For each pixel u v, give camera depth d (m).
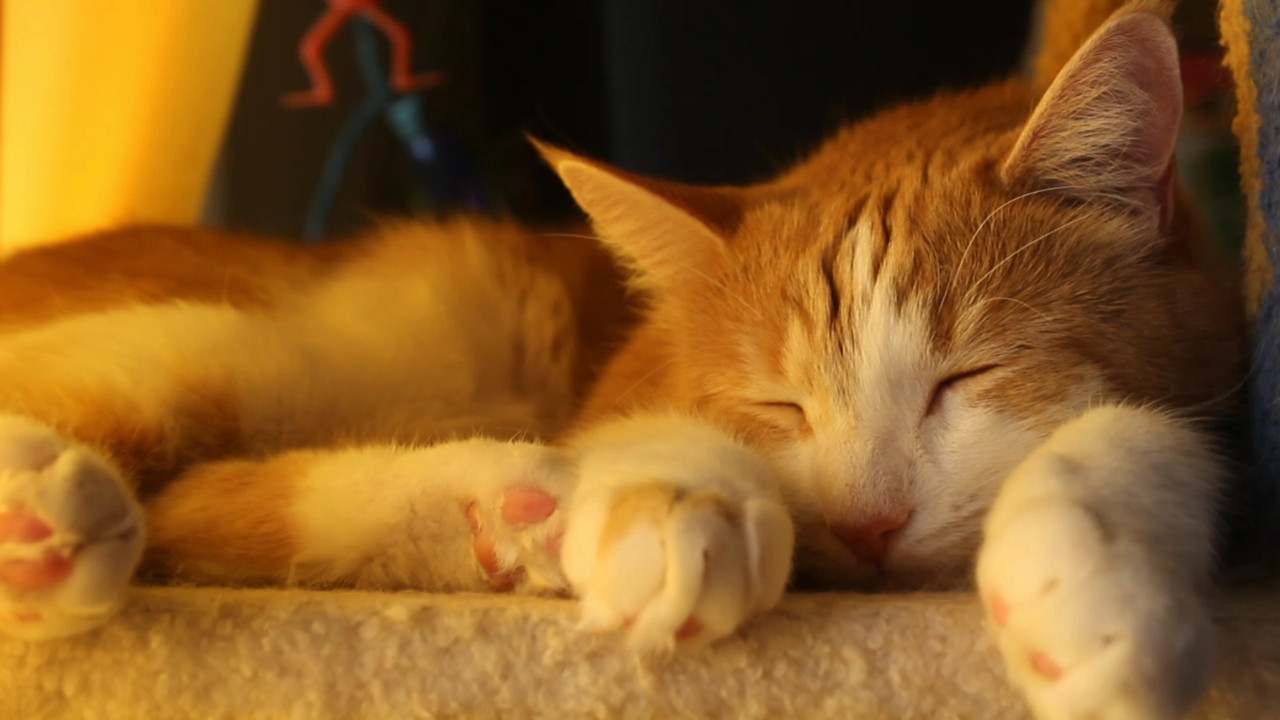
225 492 0.49
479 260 0.61
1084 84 0.48
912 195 0.50
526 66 0.89
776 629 0.42
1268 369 0.47
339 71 0.86
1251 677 0.40
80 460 0.43
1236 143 0.54
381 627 0.43
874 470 0.47
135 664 0.43
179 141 0.69
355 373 0.57
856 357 0.48
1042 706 0.39
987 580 0.40
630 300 0.62
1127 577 0.39
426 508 0.47
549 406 0.61
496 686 0.42
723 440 0.47
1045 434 0.47
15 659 0.43
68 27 0.66
